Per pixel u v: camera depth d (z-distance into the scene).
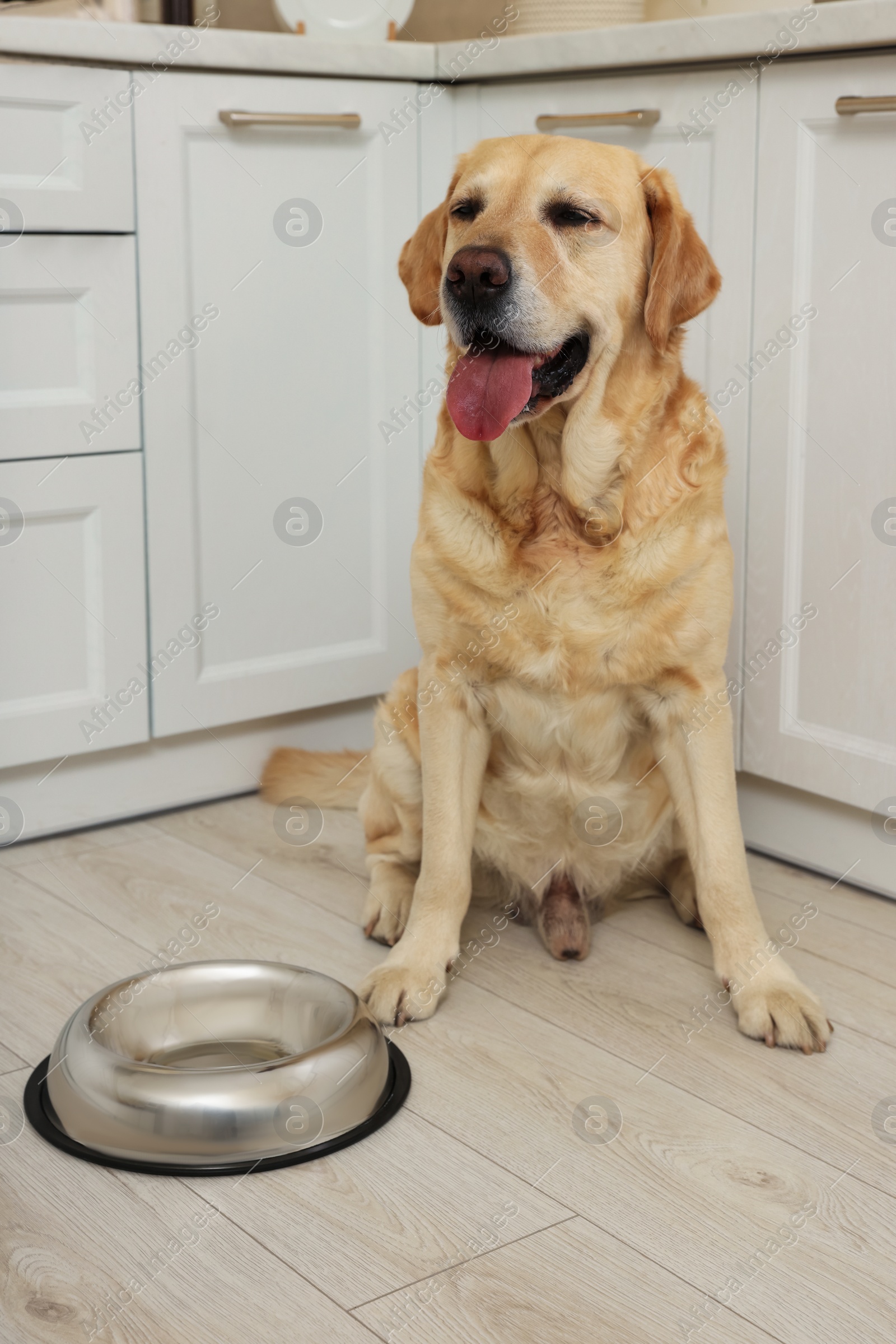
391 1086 1.46
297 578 2.34
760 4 2.35
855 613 1.88
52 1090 1.40
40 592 2.05
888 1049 1.56
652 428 1.64
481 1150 1.36
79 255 1.99
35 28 1.88
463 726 1.71
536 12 2.39
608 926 1.92
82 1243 1.20
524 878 1.85
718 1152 1.36
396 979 1.63
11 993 1.67
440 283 1.73
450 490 1.67
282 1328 1.10
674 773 1.72
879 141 1.73
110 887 2.01
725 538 1.68
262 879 2.05
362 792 2.23
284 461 2.28
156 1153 1.31
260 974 1.57
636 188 1.62
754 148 1.89
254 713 2.33
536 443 1.61
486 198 1.59
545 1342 1.08
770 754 2.04
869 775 1.90
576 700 1.67
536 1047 1.56
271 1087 1.34
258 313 2.20
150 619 2.18
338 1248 1.20
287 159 2.19
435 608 1.69
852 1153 1.36
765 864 2.12
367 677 2.46
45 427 2.00
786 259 1.88
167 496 2.15
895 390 1.77
